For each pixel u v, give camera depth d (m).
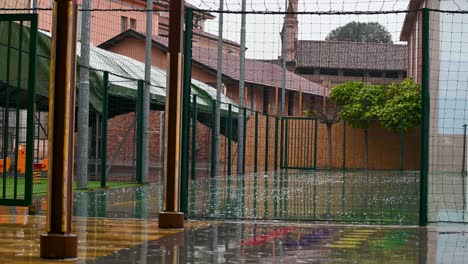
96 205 12.10
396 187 19.25
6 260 6.29
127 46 38.41
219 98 24.36
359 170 34.66
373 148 35.84
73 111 6.37
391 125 34.53
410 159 35.59
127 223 9.35
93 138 31.45
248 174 27.78
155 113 36.53
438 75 25.27
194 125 21.42
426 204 9.48
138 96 18.16
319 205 13.20
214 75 37.81
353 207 12.81
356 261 6.43
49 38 15.77
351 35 56.81
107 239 7.78
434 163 26.45
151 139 36.56
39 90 15.79
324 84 44.12
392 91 35.72
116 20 37.81
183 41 9.65
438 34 25.73
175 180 8.82
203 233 8.39
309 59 54.53
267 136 29.34
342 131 36.16
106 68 21.52
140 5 37.97
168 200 8.83
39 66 15.73
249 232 8.54
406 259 6.58
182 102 9.22
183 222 8.93
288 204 13.34
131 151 33.59
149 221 9.60
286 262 6.34
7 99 10.10
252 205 12.99
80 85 15.24
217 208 12.27
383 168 35.72
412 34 40.56
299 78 47.06
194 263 6.25
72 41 6.35
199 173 27.28
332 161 36.06
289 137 35.12
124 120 33.88
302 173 29.66
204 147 37.88
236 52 39.47
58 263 6.21
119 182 18.50
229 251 6.98
